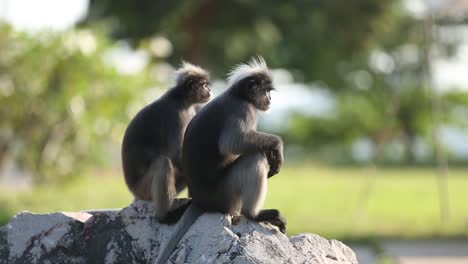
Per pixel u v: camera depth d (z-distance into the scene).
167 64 37.88
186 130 9.52
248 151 9.13
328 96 54.62
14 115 21.28
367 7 38.97
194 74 10.48
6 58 20.94
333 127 53.00
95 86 21.91
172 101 10.41
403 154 52.69
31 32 21.36
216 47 39.34
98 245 9.56
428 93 50.81
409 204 25.91
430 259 15.18
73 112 21.58
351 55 44.72
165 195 9.62
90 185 25.89
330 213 22.11
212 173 9.24
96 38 22.36
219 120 9.27
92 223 9.62
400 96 50.34
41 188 22.55
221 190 9.27
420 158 52.59
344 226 19.33
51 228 9.59
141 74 23.16
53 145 21.95
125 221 9.61
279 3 38.12
